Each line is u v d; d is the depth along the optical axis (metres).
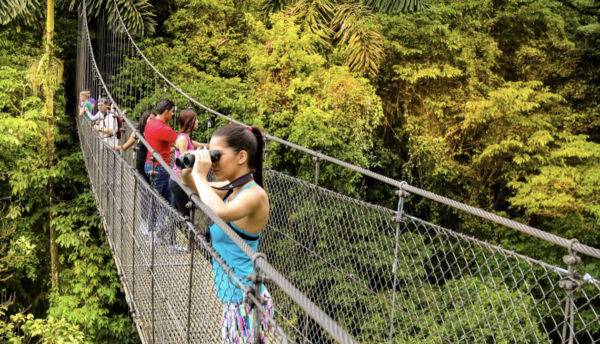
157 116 4.58
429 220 10.88
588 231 9.16
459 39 11.50
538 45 12.31
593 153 9.81
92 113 9.16
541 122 10.33
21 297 11.48
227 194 2.20
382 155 10.66
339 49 10.91
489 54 11.76
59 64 11.33
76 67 12.96
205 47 11.72
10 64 12.21
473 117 10.33
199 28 12.15
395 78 11.07
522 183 9.98
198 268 2.24
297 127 8.51
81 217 11.07
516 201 9.74
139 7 11.66
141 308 3.56
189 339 2.30
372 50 10.39
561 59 12.00
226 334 1.93
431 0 12.39
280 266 4.45
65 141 12.56
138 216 3.84
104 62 12.02
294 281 4.12
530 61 12.11
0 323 7.82
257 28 10.62
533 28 12.88
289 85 9.45
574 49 11.81
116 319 10.41
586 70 11.76
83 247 10.77
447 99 10.98
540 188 9.66
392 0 11.55
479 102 10.44
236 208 1.85
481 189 10.77
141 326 3.50
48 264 11.68
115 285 10.48
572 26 13.13
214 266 2.01
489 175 11.00
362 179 10.30
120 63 11.45
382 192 10.86
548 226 10.04
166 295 2.78
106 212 5.99
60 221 10.85
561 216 9.44
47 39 11.05
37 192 11.41
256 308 1.49
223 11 12.33
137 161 4.81
